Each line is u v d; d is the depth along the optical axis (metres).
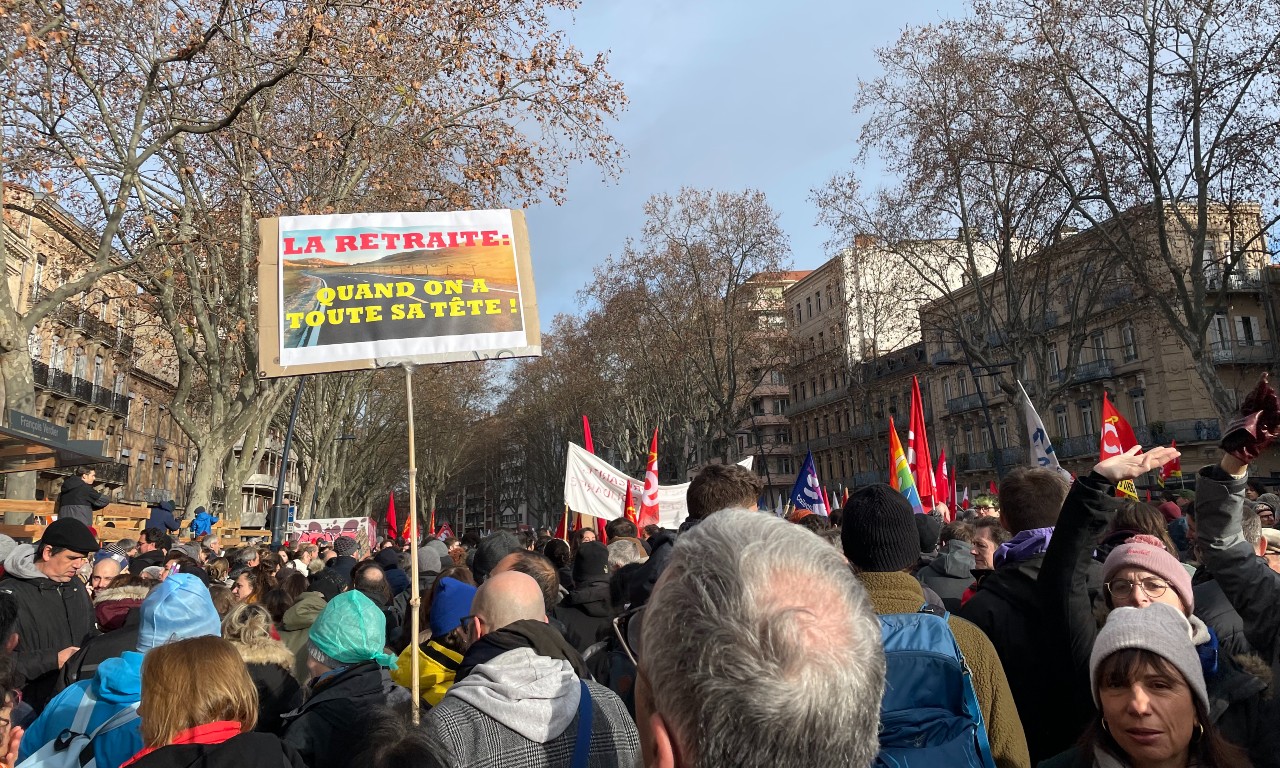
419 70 16.73
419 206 18.98
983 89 25.42
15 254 30.72
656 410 52.59
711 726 1.26
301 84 17.84
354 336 4.57
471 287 4.77
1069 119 24.19
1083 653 2.87
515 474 88.81
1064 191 25.34
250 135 16.75
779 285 46.25
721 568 1.36
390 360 4.57
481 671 2.80
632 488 11.18
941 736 2.25
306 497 34.28
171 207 18.52
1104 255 30.70
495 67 16.92
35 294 32.22
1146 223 25.67
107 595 4.84
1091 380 42.00
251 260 18.44
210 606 3.81
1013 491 3.49
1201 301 22.61
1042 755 3.01
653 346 47.28
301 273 4.62
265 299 4.57
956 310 30.48
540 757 2.64
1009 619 3.08
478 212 4.91
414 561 3.55
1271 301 38.03
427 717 2.70
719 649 1.28
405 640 6.27
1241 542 3.03
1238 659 3.14
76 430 39.06
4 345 12.38
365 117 16.02
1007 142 25.34
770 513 1.51
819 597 1.35
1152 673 2.29
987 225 28.80
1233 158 21.70
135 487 46.91
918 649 2.41
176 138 17.47
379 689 3.43
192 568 6.76
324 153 18.19
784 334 46.84
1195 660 2.33
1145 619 2.39
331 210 17.62
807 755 1.25
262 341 4.52
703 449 48.09
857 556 2.91
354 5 14.77
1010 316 28.00
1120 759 2.37
